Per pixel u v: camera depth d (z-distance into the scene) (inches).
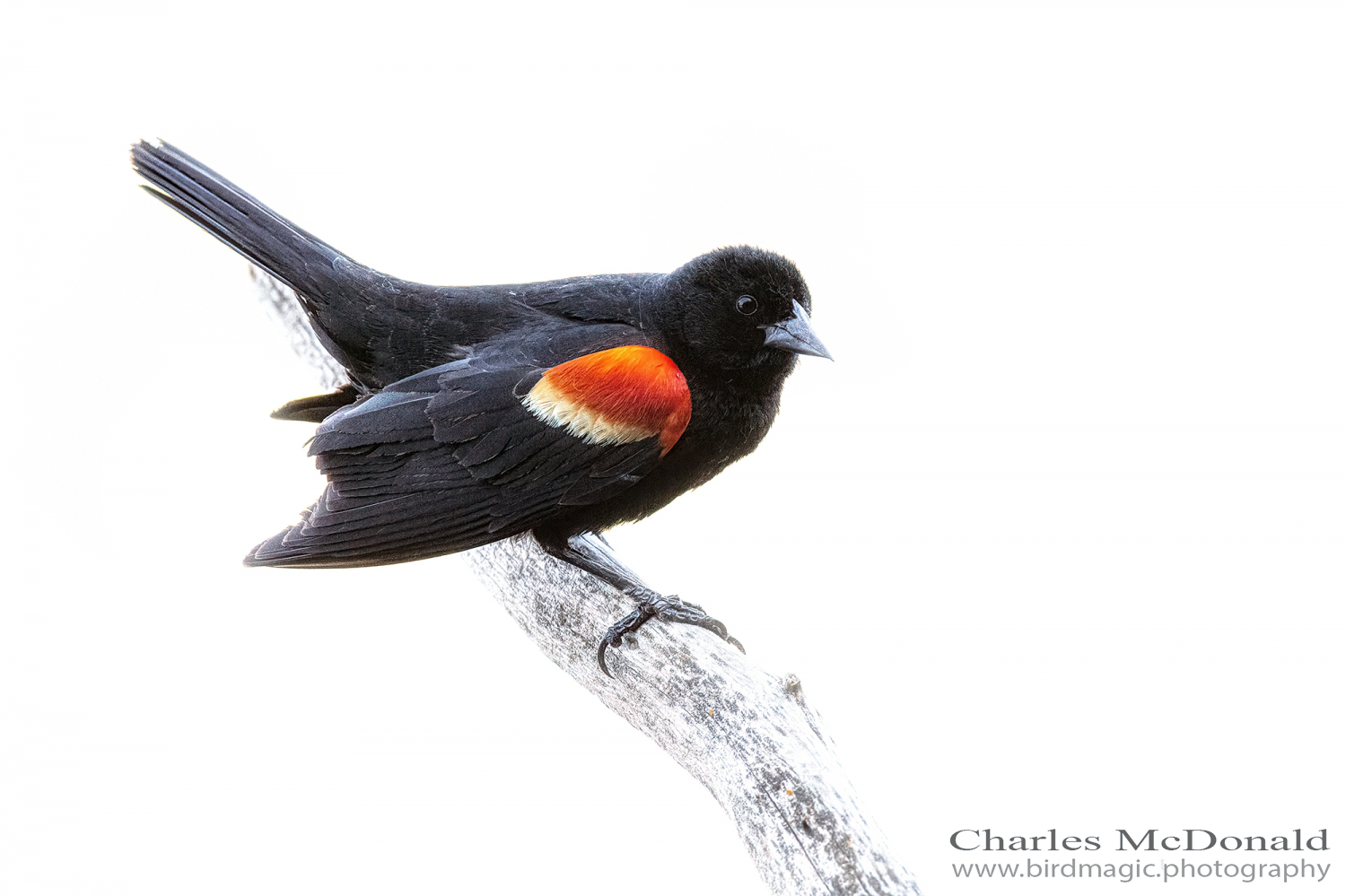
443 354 363.3
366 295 364.8
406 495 345.4
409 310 364.8
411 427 346.3
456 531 347.6
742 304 354.9
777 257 358.0
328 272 366.3
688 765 327.3
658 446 353.7
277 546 340.2
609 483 354.6
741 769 303.9
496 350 357.1
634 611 349.4
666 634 340.2
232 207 371.2
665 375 351.9
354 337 368.2
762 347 359.6
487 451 346.0
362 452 347.9
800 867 287.4
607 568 364.8
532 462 347.6
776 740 304.3
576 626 358.6
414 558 346.6
